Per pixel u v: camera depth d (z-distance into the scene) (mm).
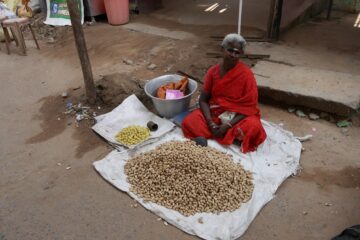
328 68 4520
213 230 2525
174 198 2771
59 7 7320
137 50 5781
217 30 6367
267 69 4449
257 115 3391
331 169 3135
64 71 5422
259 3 7902
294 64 4633
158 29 6641
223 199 2742
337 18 6824
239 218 2607
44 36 6977
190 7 8008
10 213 2828
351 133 3584
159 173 2934
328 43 5453
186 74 4895
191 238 2520
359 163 3188
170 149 3160
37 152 3561
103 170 3164
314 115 3846
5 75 5418
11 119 4203
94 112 4172
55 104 4449
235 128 3258
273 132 3547
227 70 3266
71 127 3939
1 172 3307
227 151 3299
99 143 3627
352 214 2678
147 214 2740
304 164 3211
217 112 3434
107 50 5891
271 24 5480
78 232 2623
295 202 2803
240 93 3271
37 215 2795
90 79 4148
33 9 7977
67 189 3039
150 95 3795
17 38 6449
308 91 3855
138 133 3521
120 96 4242
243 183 2863
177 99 3656
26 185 3121
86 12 7230
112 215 2750
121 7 6871
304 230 2562
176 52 5531
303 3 6953
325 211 2713
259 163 3139
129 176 3055
